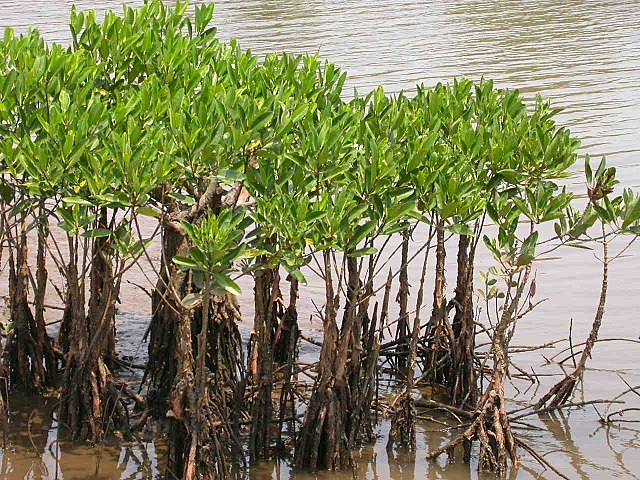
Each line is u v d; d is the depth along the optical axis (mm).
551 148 10453
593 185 10703
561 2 45906
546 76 28906
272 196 9664
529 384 12648
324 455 10539
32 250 16531
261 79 11500
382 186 9703
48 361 12367
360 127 10672
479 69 29984
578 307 14680
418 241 17344
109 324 11539
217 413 10422
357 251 9633
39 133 10281
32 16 42125
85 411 11070
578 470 10703
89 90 10945
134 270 16094
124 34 11734
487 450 10570
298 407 11992
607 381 12656
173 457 10195
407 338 13008
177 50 11602
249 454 10797
